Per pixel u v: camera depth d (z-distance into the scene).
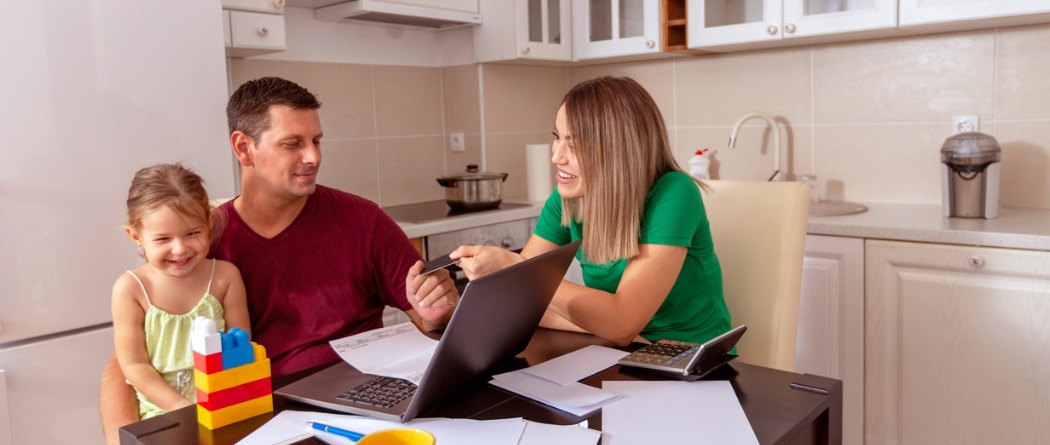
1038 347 2.03
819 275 2.38
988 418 2.13
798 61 2.88
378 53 3.06
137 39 1.90
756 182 1.73
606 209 1.42
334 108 2.92
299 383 1.11
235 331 1.00
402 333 1.31
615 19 3.01
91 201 1.85
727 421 0.96
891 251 2.23
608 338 1.36
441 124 3.33
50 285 1.80
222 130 2.07
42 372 1.81
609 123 1.41
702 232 1.52
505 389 1.09
